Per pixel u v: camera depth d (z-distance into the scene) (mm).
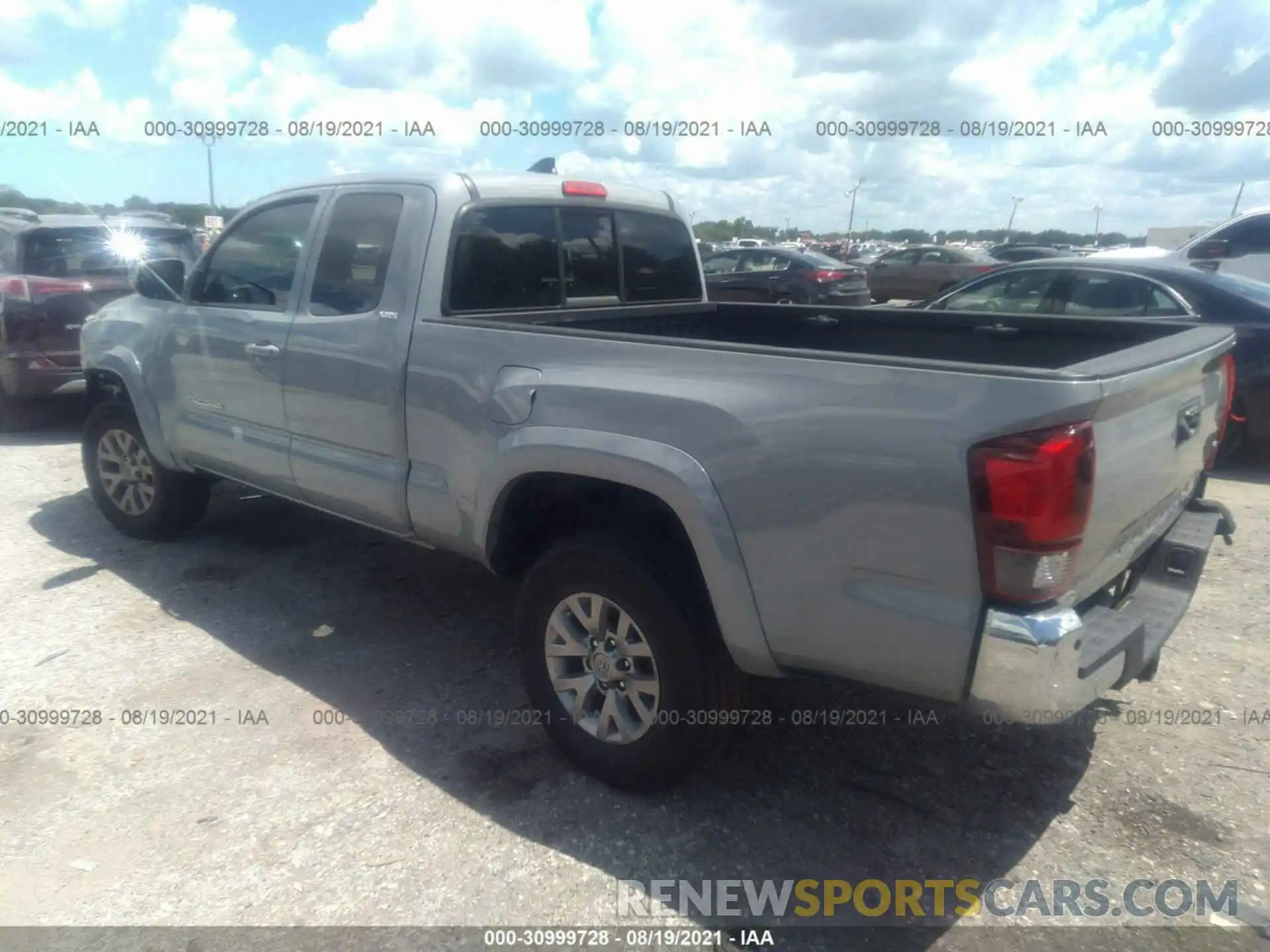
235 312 4469
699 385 2826
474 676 4059
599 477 3025
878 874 2887
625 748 3188
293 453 4242
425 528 3730
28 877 2836
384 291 3787
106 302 7773
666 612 2979
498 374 3324
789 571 2686
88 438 5594
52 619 4535
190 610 4664
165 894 2773
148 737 3557
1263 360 6828
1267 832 3062
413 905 2740
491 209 3916
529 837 3031
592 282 4457
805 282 17594
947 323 4215
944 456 2395
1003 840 3035
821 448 2580
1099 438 2396
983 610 2412
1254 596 4816
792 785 3303
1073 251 25516
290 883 2822
